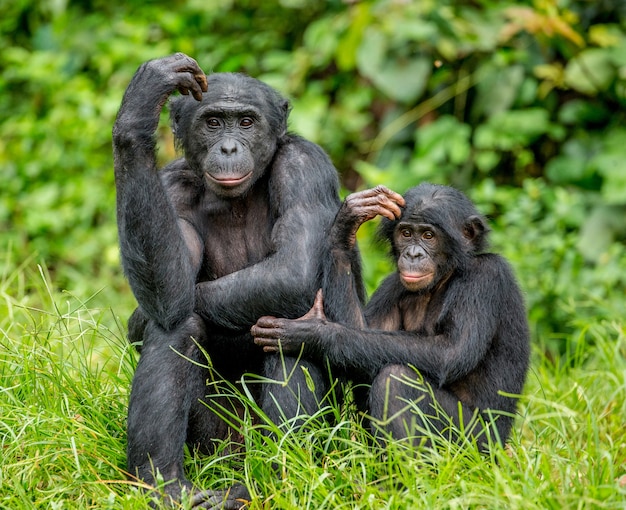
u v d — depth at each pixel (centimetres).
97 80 2372
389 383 1048
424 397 1077
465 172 2197
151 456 1025
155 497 973
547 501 876
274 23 2416
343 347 1083
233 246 1169
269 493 977
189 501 967
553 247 1820
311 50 2206
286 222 1115
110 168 2209
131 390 1054
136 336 1232
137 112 1049
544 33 2025
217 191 1113
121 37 2345
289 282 1084
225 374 1164
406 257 1163
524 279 1773
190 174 1170
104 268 1998
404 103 2258
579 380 1357
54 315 1244
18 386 1123
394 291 1232
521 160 2153
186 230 1129
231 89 1145
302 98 2236
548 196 1997
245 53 2361
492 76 2162
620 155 2022
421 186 1213
